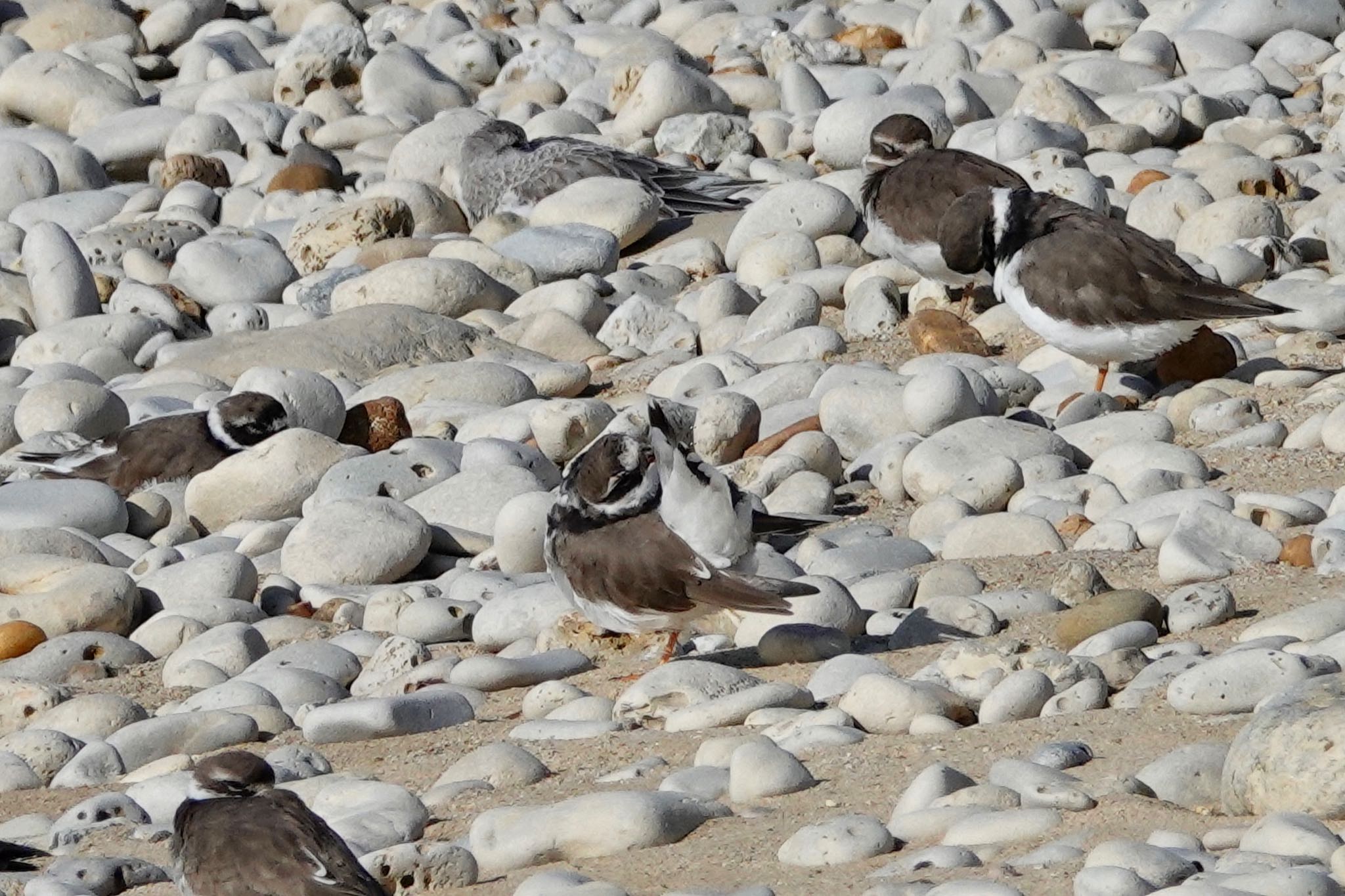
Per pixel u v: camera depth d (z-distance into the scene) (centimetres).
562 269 1869
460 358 1688
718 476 933
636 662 1014
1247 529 1040
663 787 788
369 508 1245
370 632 1121
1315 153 1931
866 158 1691
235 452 1439
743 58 2555
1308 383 1360
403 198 2094
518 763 838
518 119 2469
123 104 2625
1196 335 1399
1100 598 958
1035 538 1102
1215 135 2003
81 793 910
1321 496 1107
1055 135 1959
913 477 1245
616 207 1962
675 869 700
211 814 634
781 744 827
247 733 956
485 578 1150
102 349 1773
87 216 2247
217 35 2928
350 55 2694
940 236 1421
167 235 2081
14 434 1545
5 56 2886
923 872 650
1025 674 852
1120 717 818
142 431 1446
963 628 970
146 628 1138
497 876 728
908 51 2522
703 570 912
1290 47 2316
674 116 2278
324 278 1875
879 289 1631
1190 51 2314
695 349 1661
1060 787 711
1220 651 900
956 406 1315
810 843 693
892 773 780
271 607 1198
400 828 776
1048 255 1329
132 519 1402
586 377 1575
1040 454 1243
